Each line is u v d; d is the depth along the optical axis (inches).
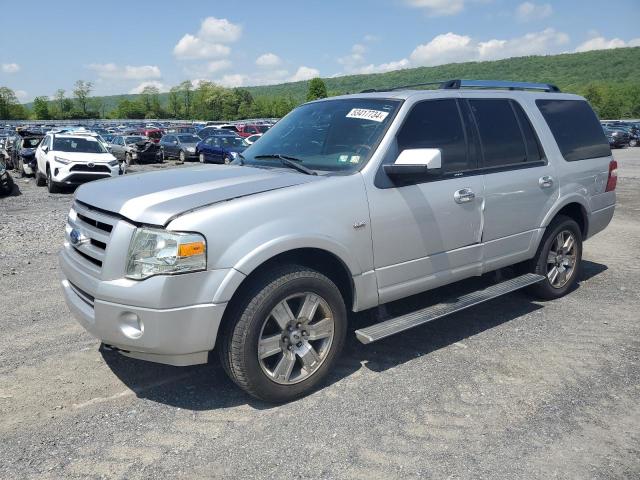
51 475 110.4
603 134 233.9
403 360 162.7
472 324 191.3
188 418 131.8
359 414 132.9
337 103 178.5
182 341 122.6
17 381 150.1
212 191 132.4
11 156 943.0
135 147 1108.5
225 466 113.2
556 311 204.2
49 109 6166.3
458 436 123.3
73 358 164.7
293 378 138.8
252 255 125.3
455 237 168.6
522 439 122.1
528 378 150.9
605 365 158.7
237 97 5935.0
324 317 143.1
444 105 171.6
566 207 217.8
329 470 111.5
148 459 115.6
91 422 130.0
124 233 124.0
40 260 287.9
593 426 127.3
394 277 154.8
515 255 191.5
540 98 208.4
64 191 661.3
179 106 6412.4
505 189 181.9
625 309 206.4
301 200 135.2
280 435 124.2
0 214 466.0
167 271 119.4
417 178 157.4
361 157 152.1
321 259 148.0
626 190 581.3
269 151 173.0
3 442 121.6
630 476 109.5
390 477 109.3
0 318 198.7
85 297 136.6
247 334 128.0
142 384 149.0
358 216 143.9
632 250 303.9
